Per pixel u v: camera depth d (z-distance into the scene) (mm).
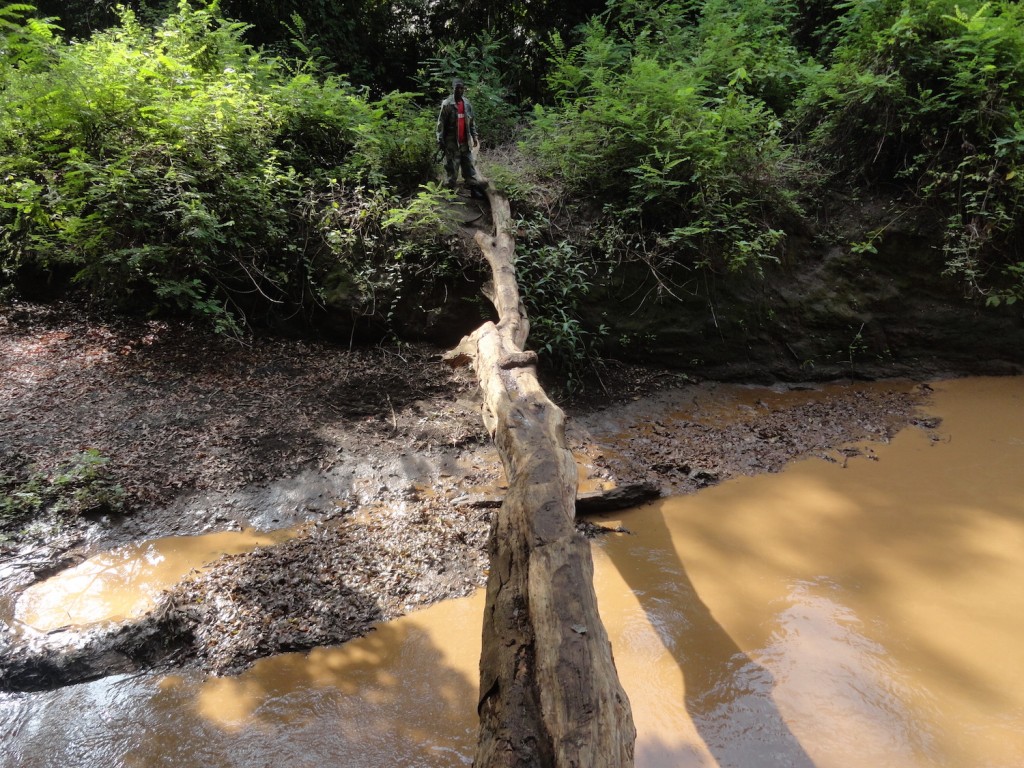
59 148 7723
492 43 11914
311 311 7930
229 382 6941
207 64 8953
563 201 8383
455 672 3801
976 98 8047
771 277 8219
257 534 5066
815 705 3561
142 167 7223
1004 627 4125
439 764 3227
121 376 6828
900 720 3469
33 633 4023
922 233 8273
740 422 7129
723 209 8016
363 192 8406
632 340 7949
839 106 8977
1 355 7000
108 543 4855
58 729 3422
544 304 7672
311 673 3787
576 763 2203
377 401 6863
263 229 7773
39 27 7984
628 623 4164
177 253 7375
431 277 7867
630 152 8266
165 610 4156
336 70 12406
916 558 4801
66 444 5762
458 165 8797
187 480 5496
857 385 8086
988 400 7516
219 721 3469
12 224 7688
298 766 3215
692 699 3602
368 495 5566
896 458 6293
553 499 3525
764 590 4488
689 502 5621
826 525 5242
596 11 13352
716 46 9594
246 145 7848
